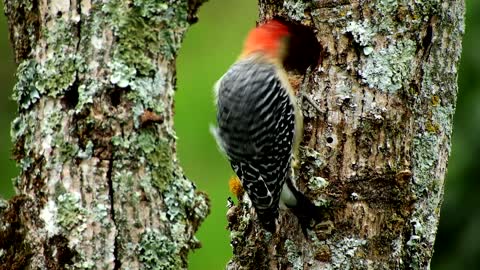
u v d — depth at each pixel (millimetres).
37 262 9562
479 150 13938
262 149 11586
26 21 9852
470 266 13875
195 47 21172
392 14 11102
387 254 11023
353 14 11195
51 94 9664
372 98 11094
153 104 9727
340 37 11234
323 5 11336
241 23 21578
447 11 11375
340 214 11070
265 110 11703
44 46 9727
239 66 12383
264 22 12469
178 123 19750
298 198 11094
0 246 9719
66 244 9469
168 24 9844
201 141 19578
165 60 9859
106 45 9617
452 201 14031
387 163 11031
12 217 9719
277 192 11266
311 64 11750
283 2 11906
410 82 11125
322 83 11320
